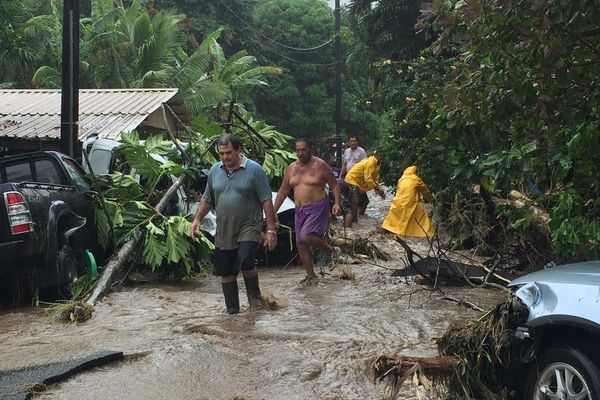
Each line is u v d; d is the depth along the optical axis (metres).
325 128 40.91
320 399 5.07
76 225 9.23
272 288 9.14
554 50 5.32
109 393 5.23
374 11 19.12
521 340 4.43
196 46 32.97
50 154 9.73
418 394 4.49
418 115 12.71
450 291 8.73
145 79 27.22
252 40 38.50
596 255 6.43
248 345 6.31
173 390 5.29
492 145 7.31
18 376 5.45
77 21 12.41
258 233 7.59
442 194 12.68
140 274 10.21
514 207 8.45
